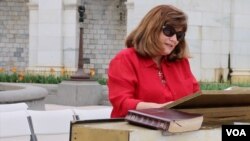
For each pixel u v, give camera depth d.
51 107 16.86
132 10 20.08
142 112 2.30
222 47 20.11
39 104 10.73
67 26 21.61
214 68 19.94
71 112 5.82
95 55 24.70
